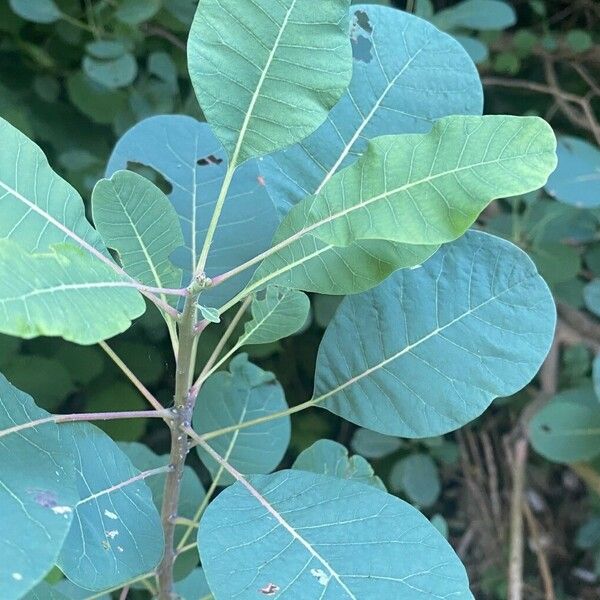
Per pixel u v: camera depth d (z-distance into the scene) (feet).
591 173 2.05
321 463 1.38
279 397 1.51
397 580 1.00
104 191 1.10
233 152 1.03
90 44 2.01
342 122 1.24
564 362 2.50
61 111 2.27
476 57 2.22
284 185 1.23
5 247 0.84
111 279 0.90
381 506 1.06
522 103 2.84
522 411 2.53
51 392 2.08
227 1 0.98
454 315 1.20
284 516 1.05
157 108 2.19
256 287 1.06
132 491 1.11
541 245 2.29
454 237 0.93
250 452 1.49
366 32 1.23
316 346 2.60
